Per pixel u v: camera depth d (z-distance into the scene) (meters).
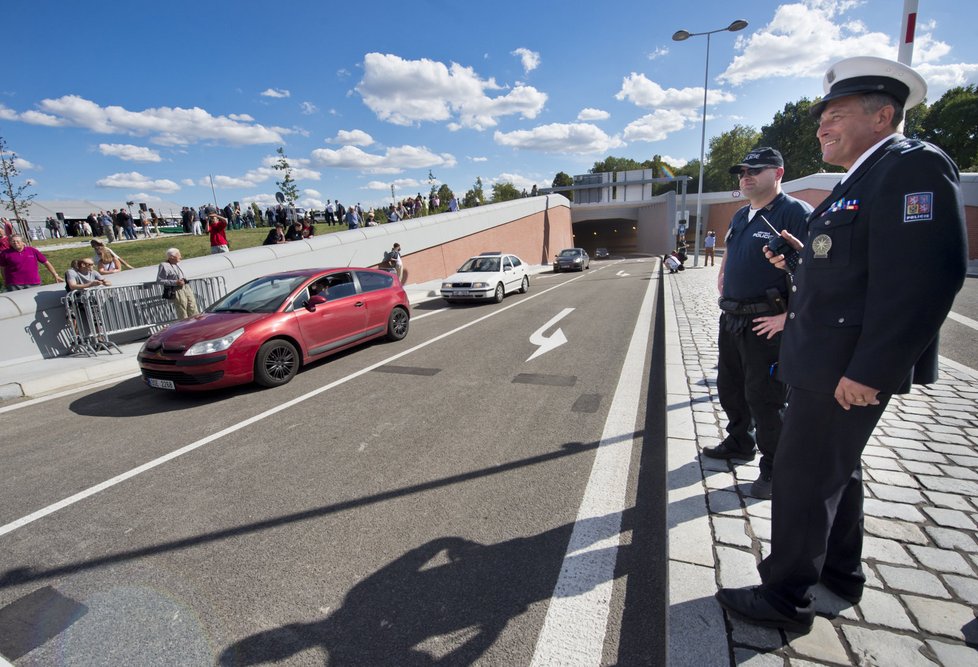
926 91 1.41
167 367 5.16
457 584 2.23
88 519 2.92
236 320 5.59
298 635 1.96
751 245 2.60
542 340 7.80
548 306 11.88
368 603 2.13
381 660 1.82
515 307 11.98
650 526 2.66
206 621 2.06
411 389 5.37
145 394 5.59
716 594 1.89
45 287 7.30
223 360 5.16
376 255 15.14
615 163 99.06
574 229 67.62
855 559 1.81
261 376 5.45
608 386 5.25
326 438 4.06
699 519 2.43
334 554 2.49
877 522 2.32
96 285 7.46
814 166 50.12
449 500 2.99
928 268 1.25
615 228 66.75
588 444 3.77
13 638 2.00
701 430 3.57
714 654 1.65
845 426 1.50
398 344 7.87
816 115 1.65
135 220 26.17
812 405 1.56
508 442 3.85
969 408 3.74
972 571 1.97
